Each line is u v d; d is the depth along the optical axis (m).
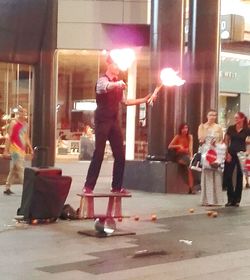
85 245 8.10
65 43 18.42
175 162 14.41
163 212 11.26
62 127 18.97
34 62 17.69
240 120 12.24
